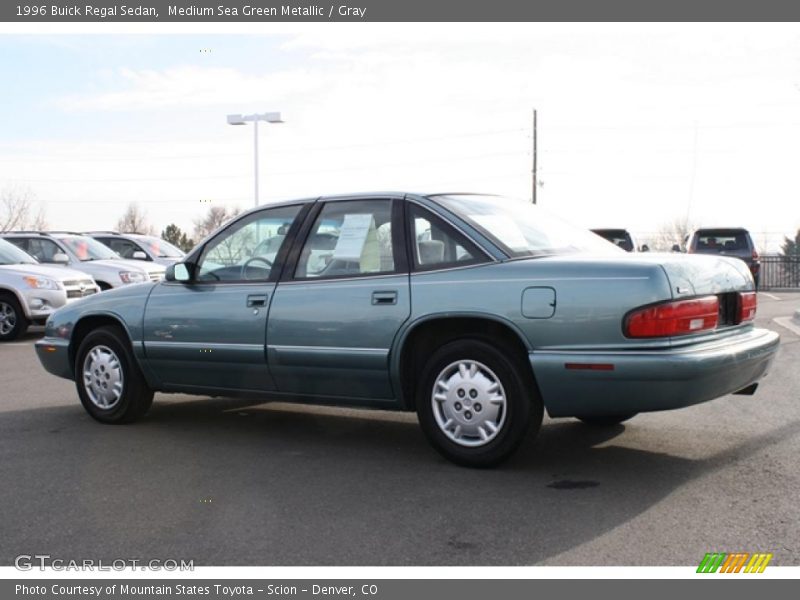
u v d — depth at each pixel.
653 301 4.69
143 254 19.44
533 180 49.50
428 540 4.10
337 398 5.74
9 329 13.51
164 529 4.33
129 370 6.70
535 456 5.57
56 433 6.54
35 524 4.43
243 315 5.99
